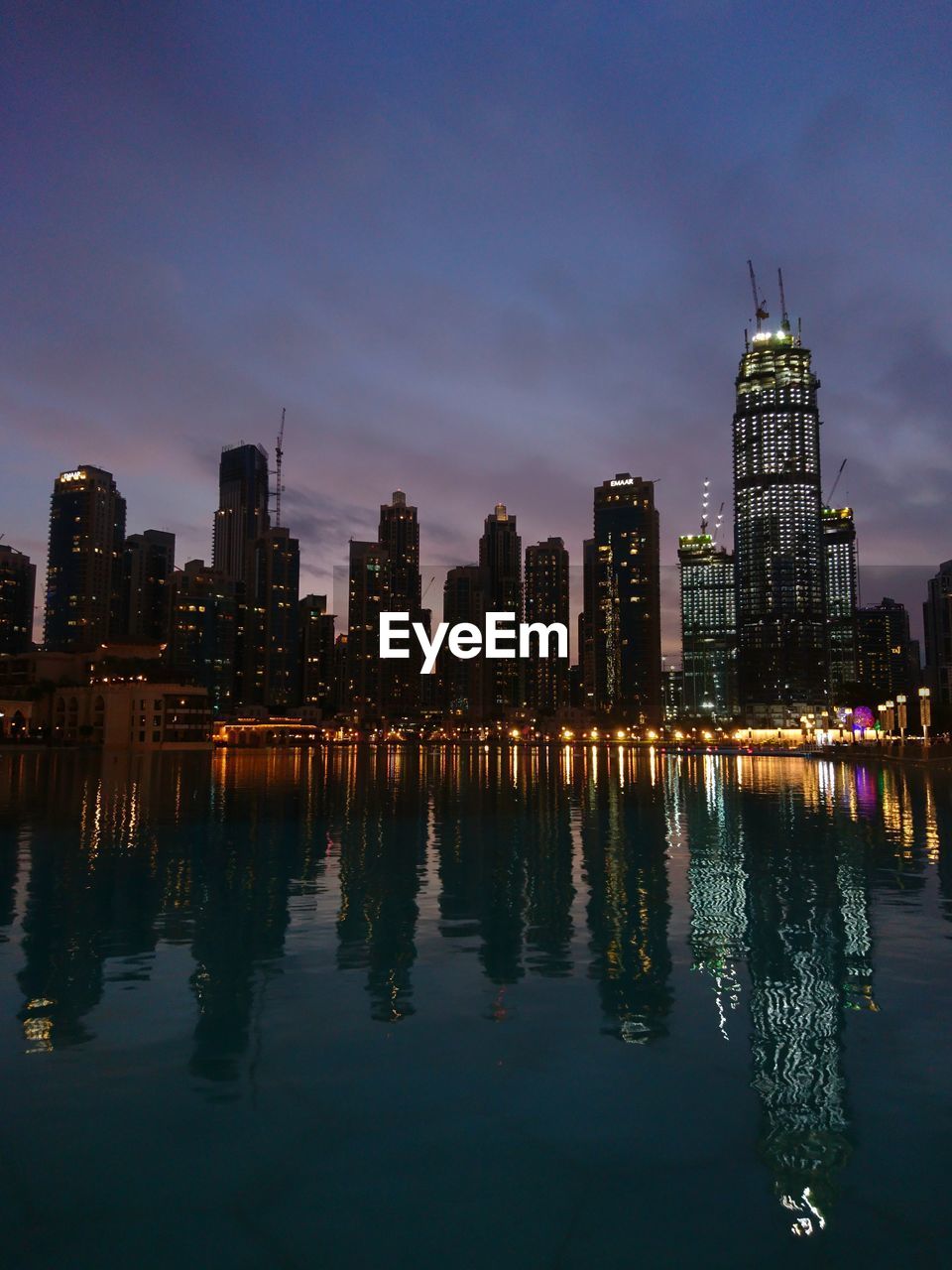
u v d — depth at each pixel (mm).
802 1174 7688
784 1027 11508
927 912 19141
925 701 121188
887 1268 6406
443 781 78250
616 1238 6746
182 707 167250
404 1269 6379
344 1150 8125
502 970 14406
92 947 16094
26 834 34812
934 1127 8578
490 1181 7605
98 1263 6445
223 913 19297
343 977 14000
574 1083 9625
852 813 44500
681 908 19734
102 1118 8797
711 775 90250
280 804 50750
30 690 186375
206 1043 10930
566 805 50562
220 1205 7242
